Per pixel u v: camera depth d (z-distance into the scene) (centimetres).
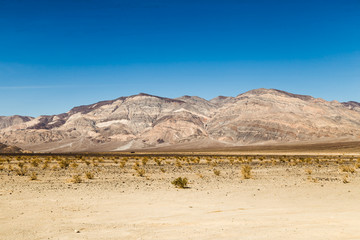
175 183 2458
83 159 8125
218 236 1080
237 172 4038
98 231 1163
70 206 1658
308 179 3047
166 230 1173
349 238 1041
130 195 2048
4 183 2678
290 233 1110
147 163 6394
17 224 1267
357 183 2745
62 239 1063
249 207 1659
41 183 2705
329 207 1658
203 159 8506
